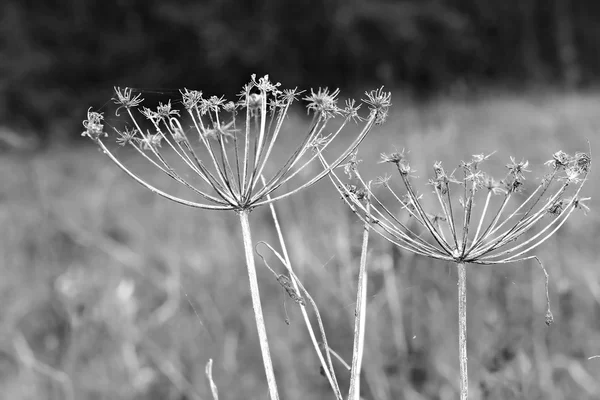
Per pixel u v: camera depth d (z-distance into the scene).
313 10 27.48
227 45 25.91
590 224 5.50
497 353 3.27
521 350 3.36
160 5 26.92
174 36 27.31
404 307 4.14
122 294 4.93
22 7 27.97
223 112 1.90
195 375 4.66
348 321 3.86
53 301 4.92
